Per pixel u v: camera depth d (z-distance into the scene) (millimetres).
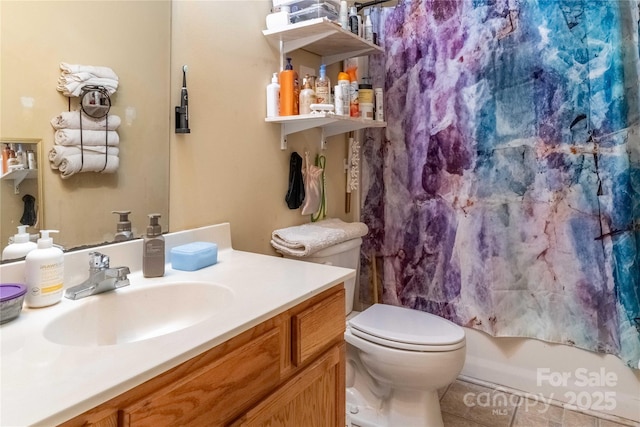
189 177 1247
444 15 1877
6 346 628
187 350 611
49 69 919
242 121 1427
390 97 2072
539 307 1756
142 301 943
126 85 1074
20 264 845
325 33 1496
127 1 1071
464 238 1887
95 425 501
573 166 1646
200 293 980
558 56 1644
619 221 1547
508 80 1744
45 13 909
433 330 1480
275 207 1603
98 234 1019
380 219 2160
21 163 873
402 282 2092
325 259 1600
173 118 1190
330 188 1996
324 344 968
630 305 1539
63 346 627
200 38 1261
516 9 1707
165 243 1127
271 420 791
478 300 1861
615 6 1522
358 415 1623
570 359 1724
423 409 1495
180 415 604
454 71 1866
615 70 1531
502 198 1786
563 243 1688
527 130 1722
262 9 1504
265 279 1000
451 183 1908
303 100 1530
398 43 2025
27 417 444
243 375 725
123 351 606
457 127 1875
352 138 2121
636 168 1538
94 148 1008
